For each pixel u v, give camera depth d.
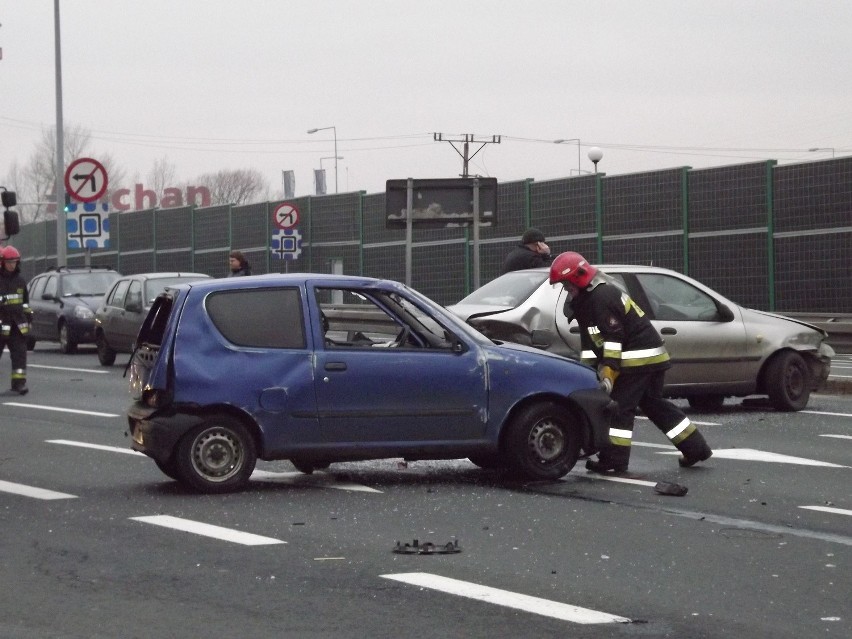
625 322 11.52
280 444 10.59
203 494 10.42
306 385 10.62
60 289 30.19
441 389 10.87
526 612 6.72
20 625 6.49
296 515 9.49
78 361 26.94
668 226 32.06
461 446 10.91
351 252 40.31
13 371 19.41
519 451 10.98
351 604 6.87
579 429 11.18
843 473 11.51
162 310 11.01
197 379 10.44
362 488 10.73
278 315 10.70
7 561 7.94
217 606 6.84
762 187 30.41
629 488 10.73
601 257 33.41
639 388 11.59
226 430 10.49
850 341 22.12
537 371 11.05
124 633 6.34
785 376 16.25
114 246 51.12
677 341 15.63
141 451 10.65
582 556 8.08
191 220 47.03
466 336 11.03
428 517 9.41
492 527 9.02
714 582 7.41
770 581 7.43
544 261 18.00
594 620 6.57
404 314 11.02
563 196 34.16
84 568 7.74
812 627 6.47
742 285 30.80
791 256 29.91
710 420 15.46
